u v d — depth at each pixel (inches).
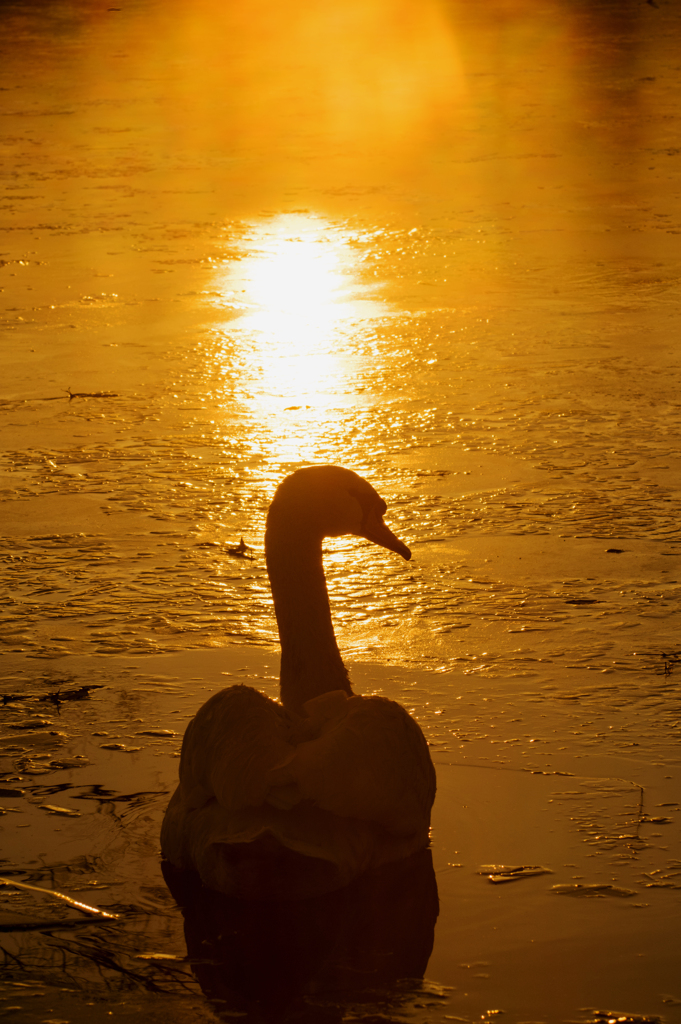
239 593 410.6
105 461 565.0
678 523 468.1
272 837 216.1
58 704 328.8
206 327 840.3
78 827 267.3
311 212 1298.0
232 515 490.9
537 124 1910.7
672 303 876.0
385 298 920.3
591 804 275.3
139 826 267.3
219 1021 204.8
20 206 1381.6
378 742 234.1
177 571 431.2
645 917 234.1
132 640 372.8
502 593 407.5
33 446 589.3
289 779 225.1
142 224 1256.8
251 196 1411.2
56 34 3095.5
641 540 451.8
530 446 573.6
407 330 820.0
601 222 1201.4
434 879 246.7
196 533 470.9
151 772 291.6
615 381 684.1
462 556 442.9
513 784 285.1
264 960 221.6
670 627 377.1
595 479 523.8
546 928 231.1
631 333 794.2
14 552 450.6
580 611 390.9
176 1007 209.2
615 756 297.6
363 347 780.6
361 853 232.4
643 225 1180.5
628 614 387.2
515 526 470.3
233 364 745.6
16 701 331.0
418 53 2768.2
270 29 3164.4
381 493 514.6
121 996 211.9
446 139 1812.3
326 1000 211.3
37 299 938.1
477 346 773.9
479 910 236.7
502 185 1434.5
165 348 786.2
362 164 1620.3
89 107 2202.3
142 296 942.4
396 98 2244.1
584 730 311.4
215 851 226.5
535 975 217.5
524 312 862.5
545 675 345.7
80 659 359.6
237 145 1814.7
